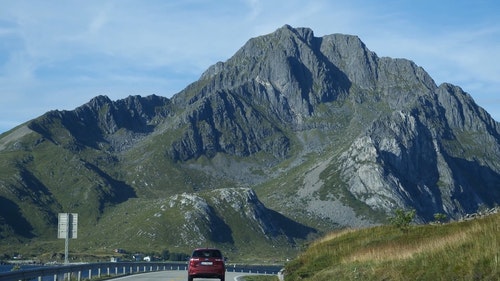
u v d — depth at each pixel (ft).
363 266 95.86
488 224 89.40
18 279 107.45
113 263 196.95
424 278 73.56
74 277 157.69
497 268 64.59
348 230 163.53
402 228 145.28
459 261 71.61
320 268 124.98
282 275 139.33
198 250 140.15
